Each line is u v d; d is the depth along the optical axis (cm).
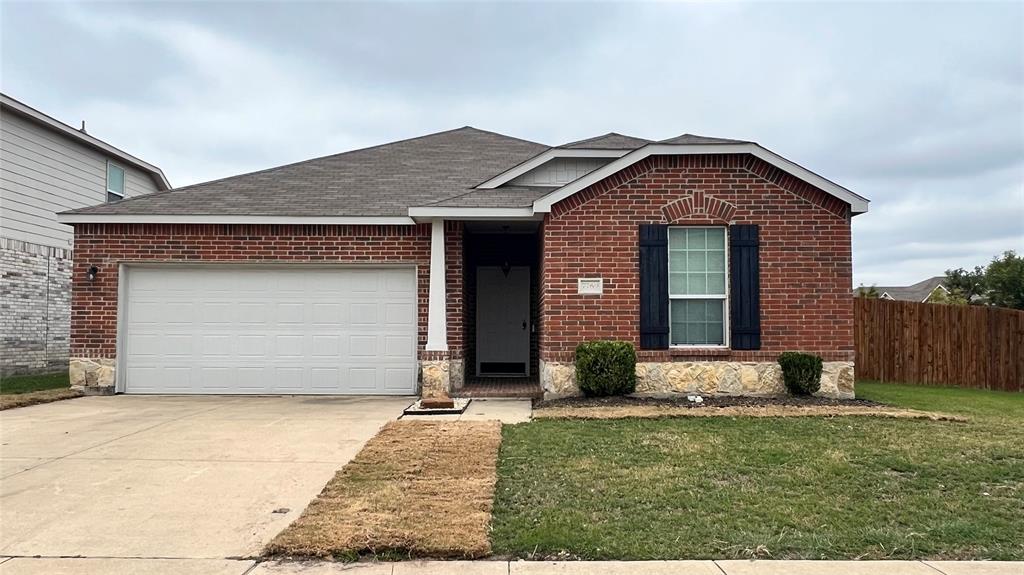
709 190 1059
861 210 1054
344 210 1176
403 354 1177
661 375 1044
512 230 1333
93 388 1165
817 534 462
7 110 1475
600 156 1277
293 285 1186
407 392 1171
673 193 1061
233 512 506
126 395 1158
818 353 1046
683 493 547
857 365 1459
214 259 1170
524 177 1297
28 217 1548
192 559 421
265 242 1172
